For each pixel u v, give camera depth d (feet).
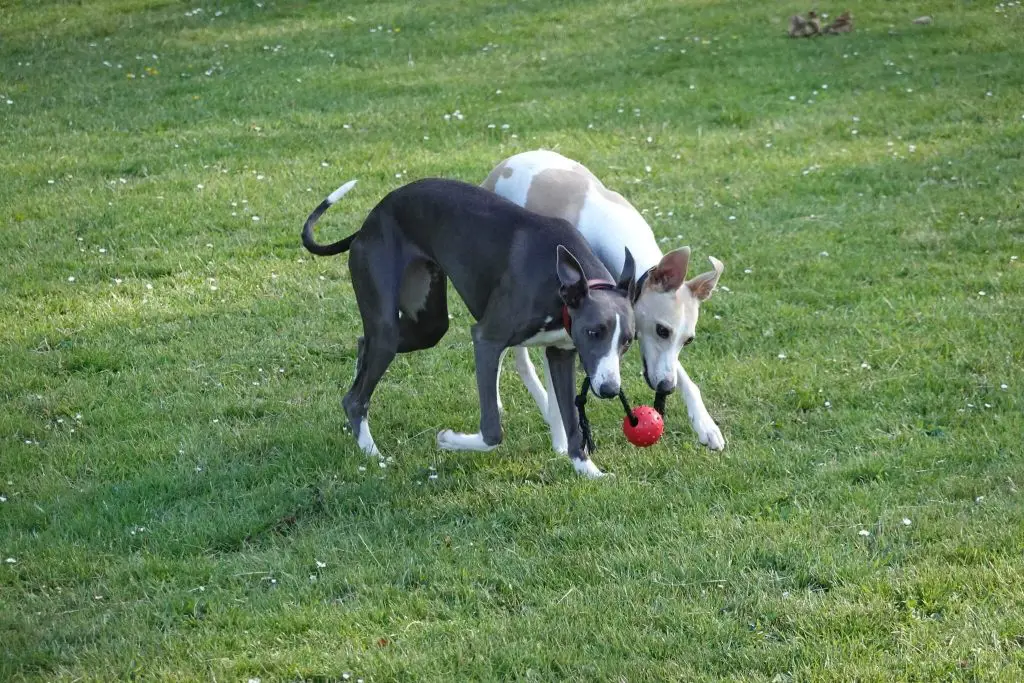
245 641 15.78
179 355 25.82
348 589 17.20
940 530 17.76
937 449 20.40
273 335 26.81
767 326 26.30
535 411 23.13
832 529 18.13
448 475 20.74
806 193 34.81
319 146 40.24
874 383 23.16
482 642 15.56
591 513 18.98
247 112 44.42
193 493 20.34
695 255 30.48
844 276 28.78
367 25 57.72
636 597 16.52
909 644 15.10
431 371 25.17
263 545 18.65
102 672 15.19
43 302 28.66
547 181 21.35
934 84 44.62
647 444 19.67
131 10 62.75
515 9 59.52
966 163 36.24
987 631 15.17
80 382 24.49
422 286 21.39
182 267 30.76
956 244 30.32
